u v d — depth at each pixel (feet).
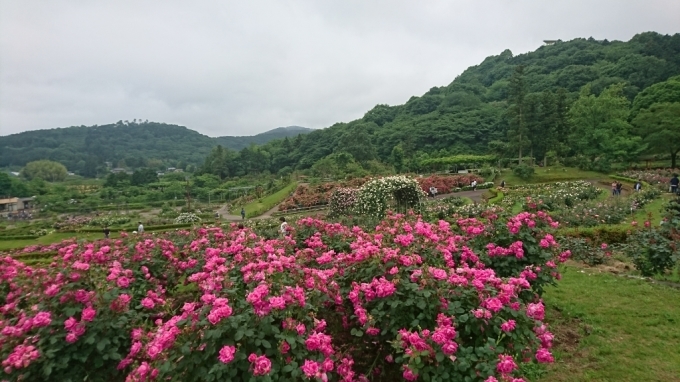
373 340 11.80
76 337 10.55
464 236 17.63
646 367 13.47
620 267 26.55
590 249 29.35
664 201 57.72
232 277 12.67
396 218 21.38
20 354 9.65
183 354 8.87
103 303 11.41
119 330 11.44
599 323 16.99
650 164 143.33
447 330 9.17
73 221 118.42
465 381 8.96
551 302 19.36
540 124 145.48
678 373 13.08
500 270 15.75
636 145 136.98
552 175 131.85
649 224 26.20
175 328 8.89
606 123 138.51
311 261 16.83
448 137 214.28
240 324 9.21
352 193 67.15
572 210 49.93
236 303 10.48
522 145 143.74
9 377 9.86
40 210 159.02
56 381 10.68
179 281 19.44
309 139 266.57
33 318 10.55
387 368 12.29
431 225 17.22
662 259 22.12
